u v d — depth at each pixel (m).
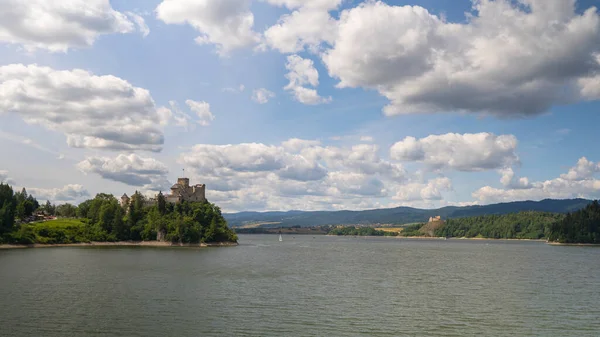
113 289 81.06
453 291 84.88
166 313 61.75
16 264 124.88
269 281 96.62
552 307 69.06
